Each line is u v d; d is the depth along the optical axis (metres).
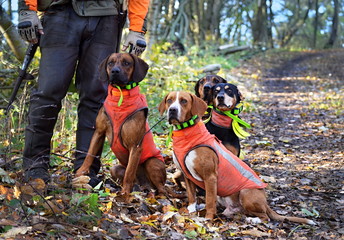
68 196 3.62
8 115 5.11
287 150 7.05
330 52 33.50
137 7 4.28
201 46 22.58
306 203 4.61
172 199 4.38
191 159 3.96
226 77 14.58
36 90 4.15
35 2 3.96
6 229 2.89
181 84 8.90
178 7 23.23
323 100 12.84
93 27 4.14
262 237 3.64
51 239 2.96
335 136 8.19
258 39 35.97
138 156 4.17
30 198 3.43
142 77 4.14
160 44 13.03
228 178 4.06
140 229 3.46
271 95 14.05
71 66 4.09
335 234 3.75
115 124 4.07
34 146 4.08
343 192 4.97
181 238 3.40
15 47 6.96
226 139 4.89
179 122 3.92
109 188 4.38
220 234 3.66
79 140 4.33
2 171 3.74
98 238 3.11
